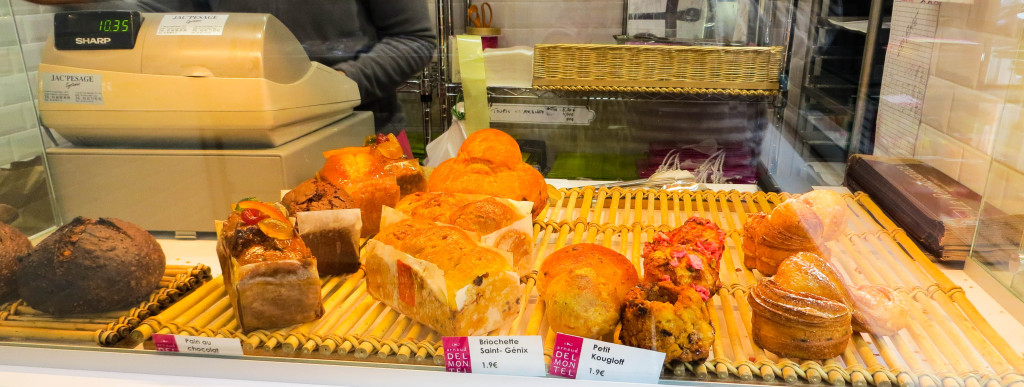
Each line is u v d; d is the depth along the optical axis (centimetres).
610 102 128
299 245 110
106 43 119
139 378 105
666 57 123
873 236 123
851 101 122
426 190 138
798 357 98
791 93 122
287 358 104
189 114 121
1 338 108
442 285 100
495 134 133
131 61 119
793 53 119
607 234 135
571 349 98
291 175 126
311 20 125
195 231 132
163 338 105
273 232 108
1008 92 115
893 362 96
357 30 127
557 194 149
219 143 125
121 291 109
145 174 126
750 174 132
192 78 119
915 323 104
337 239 121
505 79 129
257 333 107
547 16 123
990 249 118
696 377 97
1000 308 111
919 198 124
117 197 130
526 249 123
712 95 124
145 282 113
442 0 125
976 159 123
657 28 122
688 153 130
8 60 120
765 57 120
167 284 118
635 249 129
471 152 130
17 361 109
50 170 126
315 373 103
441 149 136
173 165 125
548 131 133
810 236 113
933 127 123
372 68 127
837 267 116
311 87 127
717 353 100
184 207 129
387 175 131
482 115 133
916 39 118
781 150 127
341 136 134
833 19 117
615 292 101
